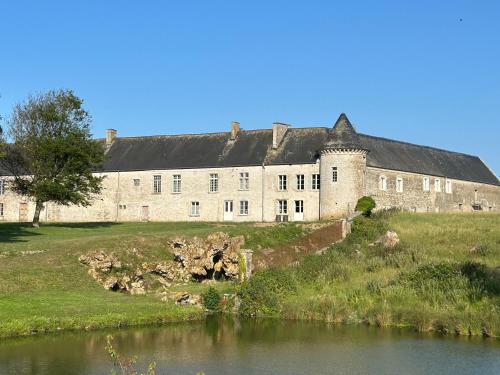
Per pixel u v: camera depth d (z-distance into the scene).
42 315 28.28
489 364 23.86
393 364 23.81
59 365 22.70
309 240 45.75
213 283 39.56
